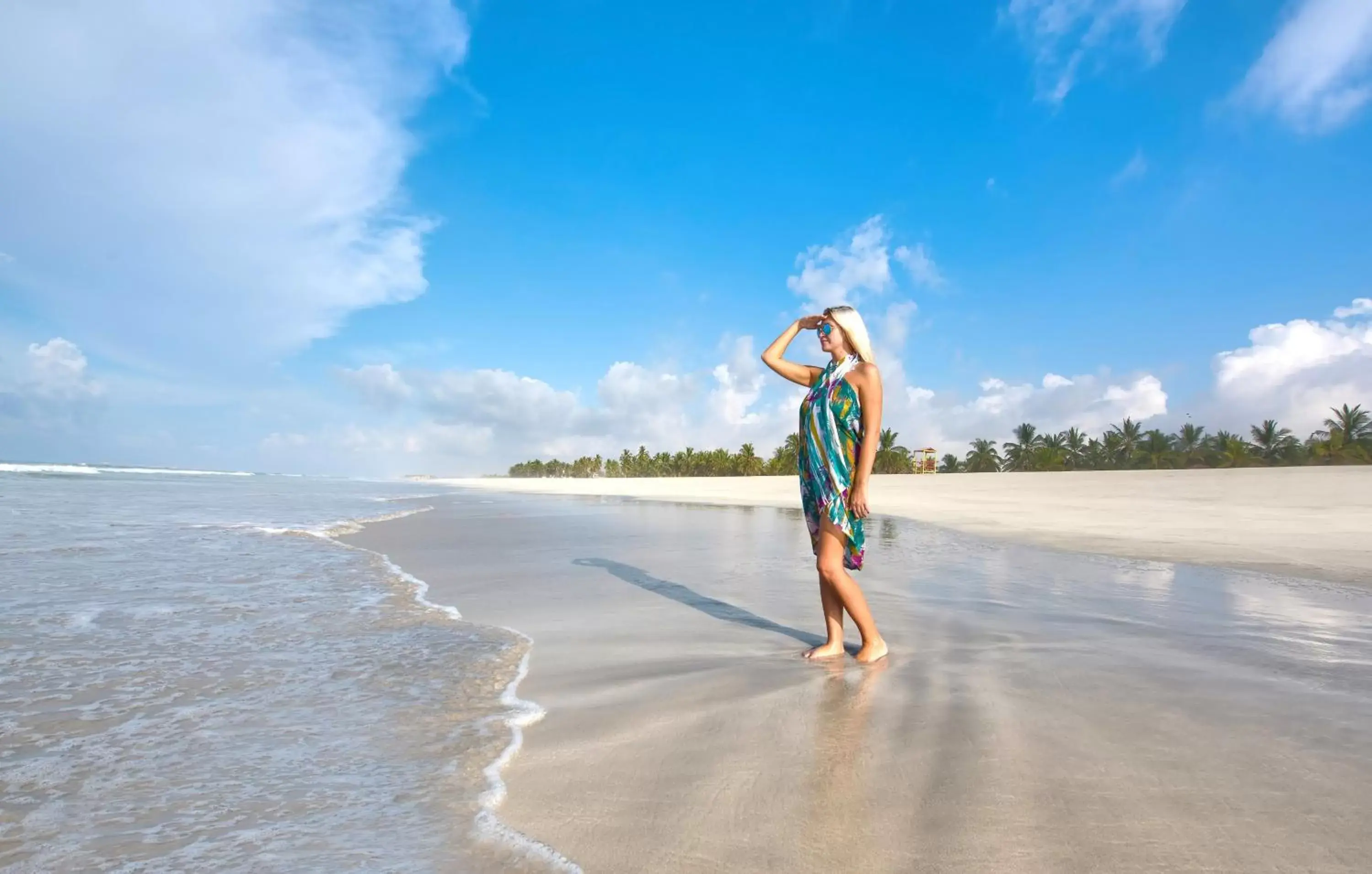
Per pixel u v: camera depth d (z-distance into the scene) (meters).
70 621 4.30
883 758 2.30
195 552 7.75
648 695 3.01
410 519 13.95
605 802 2.00
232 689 3.08
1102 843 1.75
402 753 2.38
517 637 4.14
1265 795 2.03
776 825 1.86
